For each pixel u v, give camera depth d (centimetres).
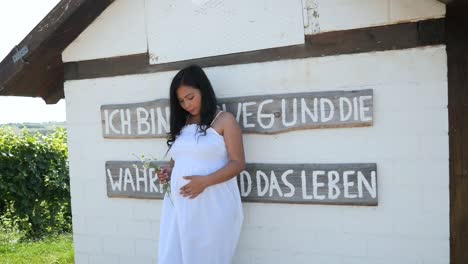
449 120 274
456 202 275
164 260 296
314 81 304
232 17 326
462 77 271
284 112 311
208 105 299
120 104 368
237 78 327
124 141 372
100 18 370
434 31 274
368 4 286
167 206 312
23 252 640
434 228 280
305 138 308
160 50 352
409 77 280
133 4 358
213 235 289
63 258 605
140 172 363
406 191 285
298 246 316
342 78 296
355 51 292
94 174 387
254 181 323
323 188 303
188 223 289
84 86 384
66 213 858
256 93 321
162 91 354
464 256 275
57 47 374
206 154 293
